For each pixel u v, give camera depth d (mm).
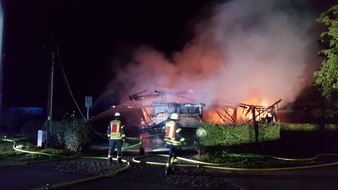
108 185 7527
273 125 15617
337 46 13641
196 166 9812
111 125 10539
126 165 9891
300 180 8375
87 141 13805
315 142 16891
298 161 11203
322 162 11039
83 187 7332
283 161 11062
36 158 10938
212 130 13102
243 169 9461
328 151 14156
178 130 9062
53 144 13844
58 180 7883
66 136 13328
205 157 11227
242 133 14023
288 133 20062
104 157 11383
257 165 10109
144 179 8148
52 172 8781
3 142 14969
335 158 12188
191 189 7277
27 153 11852
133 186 7473
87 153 12445
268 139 15328
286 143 15742
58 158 11031
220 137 13242
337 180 8438
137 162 10492
